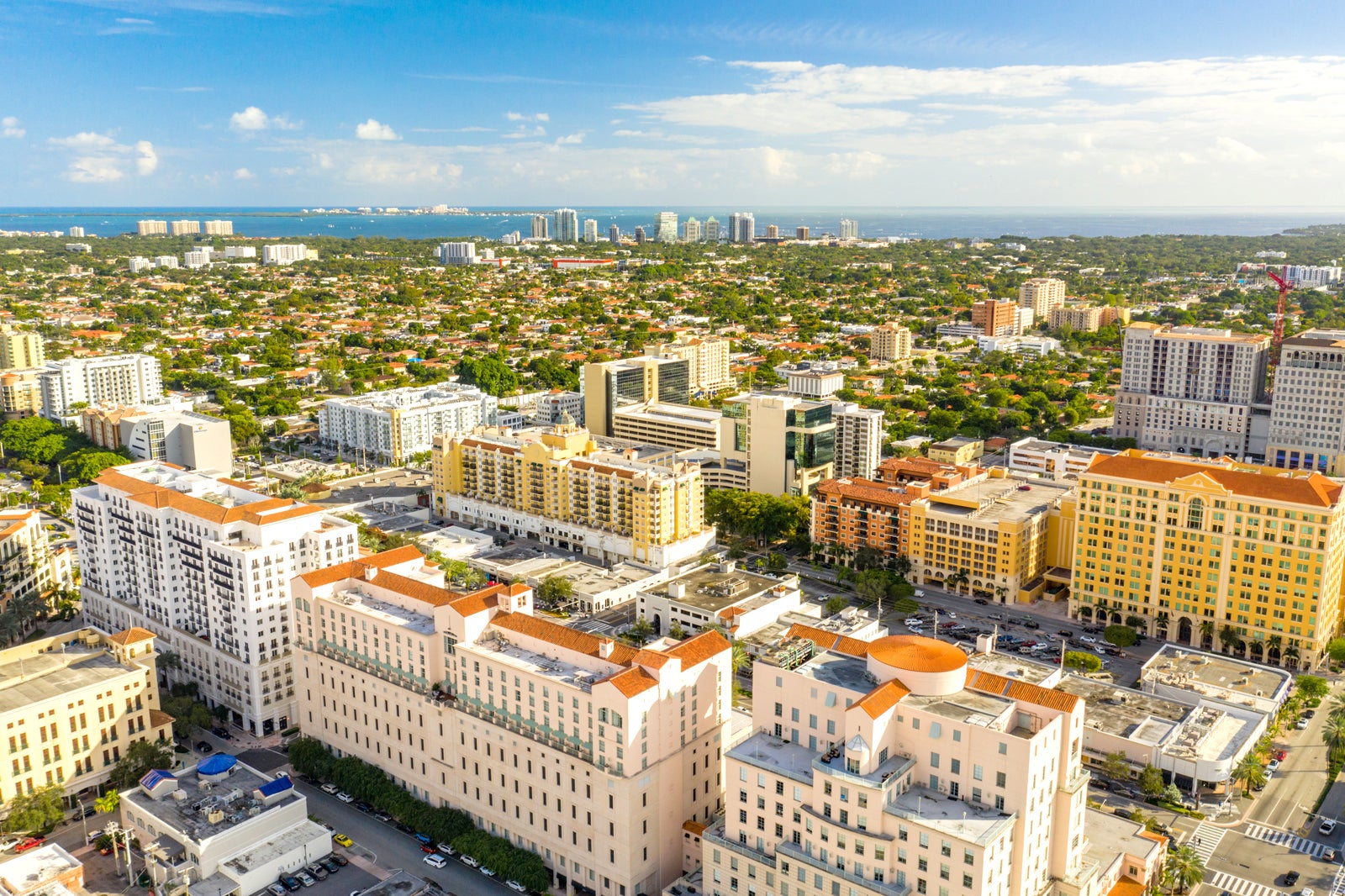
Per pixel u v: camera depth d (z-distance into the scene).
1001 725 192.12
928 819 183.25
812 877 195.62
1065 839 199.38
